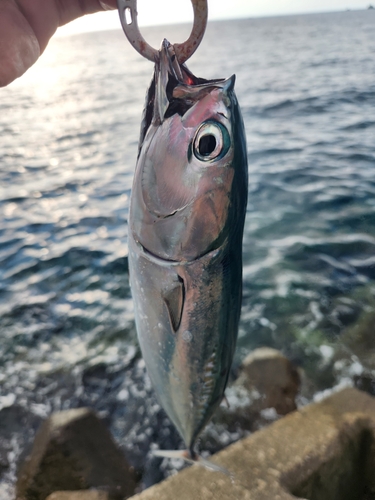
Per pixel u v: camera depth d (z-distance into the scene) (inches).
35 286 46.8
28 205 71.4
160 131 7.8
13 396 32.6
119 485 25.5
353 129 105.5
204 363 8.9
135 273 8.5
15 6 10.8
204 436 28.8
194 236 8.0
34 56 10.9
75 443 25.4
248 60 302.2
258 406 29.9
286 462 16.9
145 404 31.5
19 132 144.8
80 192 76.2
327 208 60.3
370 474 18.8
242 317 40.0
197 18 8.1
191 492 16.1
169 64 7.8
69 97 235.8
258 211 61.2
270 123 119.6
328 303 40.8
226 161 7.8
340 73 208.7
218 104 7.7
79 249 54.1
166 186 7.9
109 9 12.4
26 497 24.7
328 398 20.3
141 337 9.1
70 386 33.4
